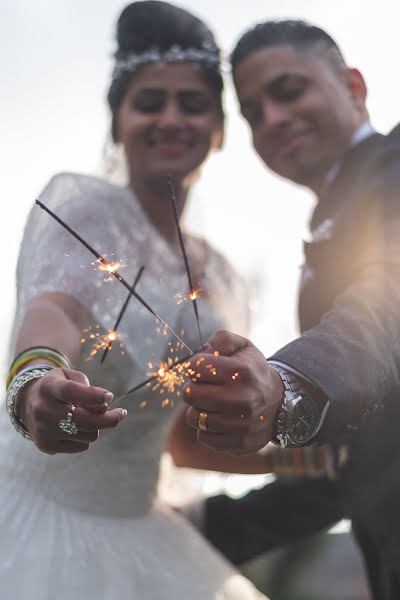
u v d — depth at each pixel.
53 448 1.32
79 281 1.84
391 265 1.57
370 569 2.34
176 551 2.08
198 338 2.20
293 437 1.27
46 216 1.91
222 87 2.48
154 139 2.35
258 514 2.73
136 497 2.09
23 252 1.88
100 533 1.94
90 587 1.78
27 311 1.72
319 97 2.49
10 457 2.00
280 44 2.50
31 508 1.92
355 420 1.35
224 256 2.54
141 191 2.35
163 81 2.35
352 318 1.41
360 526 2.31
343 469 2.23
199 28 2.42
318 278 2.17
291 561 7.76
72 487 1.97
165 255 2.16
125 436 2.04
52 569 1.78
